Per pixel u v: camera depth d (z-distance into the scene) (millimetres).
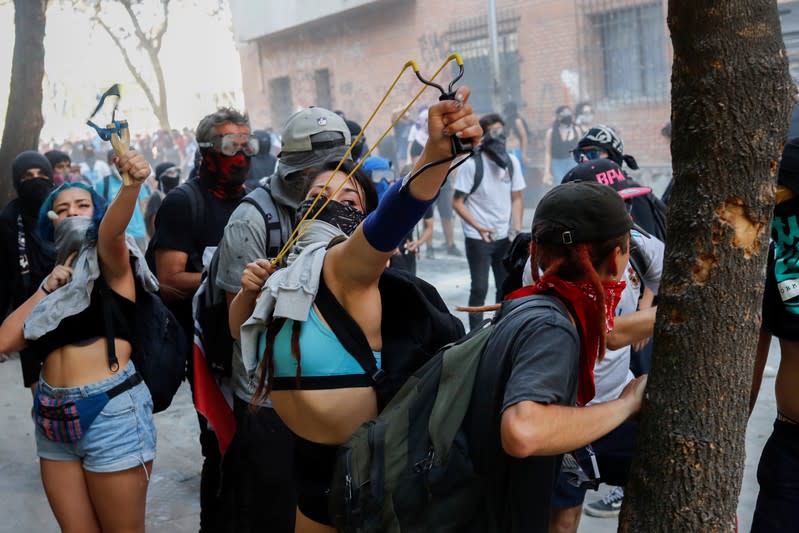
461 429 1814
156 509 4527
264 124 24734
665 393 1689
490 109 17125
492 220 6941
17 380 7004
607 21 14734
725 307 1644
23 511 4559
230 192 3879
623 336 2332
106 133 2797
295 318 2078
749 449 4566
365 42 20078
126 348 3150
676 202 1683
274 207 3189
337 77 21344
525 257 3098
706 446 1660
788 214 2512
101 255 3035
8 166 9188
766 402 5172
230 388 3316
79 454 3111
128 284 3139
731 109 1589
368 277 2055
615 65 14742
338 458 1994
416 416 1903
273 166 8656
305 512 2242
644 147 14375
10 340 3105
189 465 5094
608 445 2883
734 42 1569
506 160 6965
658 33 14008
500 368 1765
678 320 1676
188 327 3848
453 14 17516
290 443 3092
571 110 15367
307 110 3223
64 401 3051
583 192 1818
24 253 4730
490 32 16188
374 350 2139
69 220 3227
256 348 2234
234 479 3207
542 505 1781
